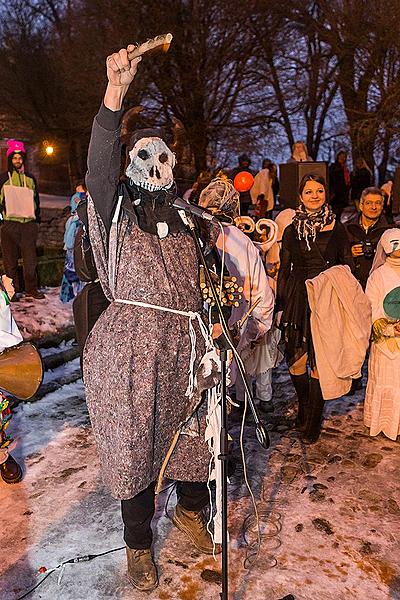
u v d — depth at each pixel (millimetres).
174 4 16516
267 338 4109
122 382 2307
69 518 3113
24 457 3770
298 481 3475
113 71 2039
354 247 4727
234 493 3338
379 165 19344
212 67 17000
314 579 2650
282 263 3947
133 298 2350
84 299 2926
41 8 19781
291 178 4695
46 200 19344
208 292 2449
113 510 3178
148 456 2381
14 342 3055
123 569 2717
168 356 2359
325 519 3096
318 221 3854
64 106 19594
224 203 3264
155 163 2312
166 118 17062
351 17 16078
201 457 2617
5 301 3084
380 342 3918
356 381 4809
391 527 3039
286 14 18062
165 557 2789
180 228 2400
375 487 3418
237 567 2721
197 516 2844
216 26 16734
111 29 16922
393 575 2688
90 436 4066
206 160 17734
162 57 15906
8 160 7094
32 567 2738
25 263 7211
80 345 2969
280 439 4031
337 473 3574
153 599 2537
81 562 2764
